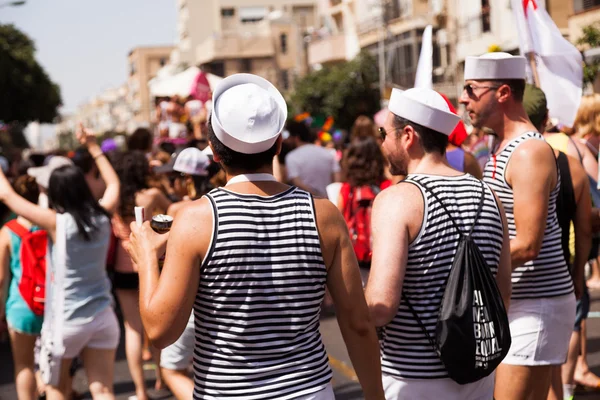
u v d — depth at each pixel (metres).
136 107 113.62
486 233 3.12
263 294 2.57
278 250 2.59
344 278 2.70
